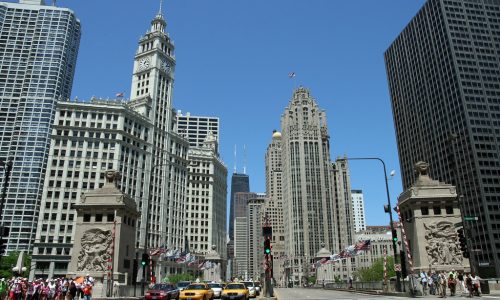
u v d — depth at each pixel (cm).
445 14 19675
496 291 4478
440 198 5553
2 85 19275
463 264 5291
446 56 19400
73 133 13425
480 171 17388
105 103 14125
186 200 19038
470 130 17838
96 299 4475
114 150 13675
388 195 5125
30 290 4081
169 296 4528
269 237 4612
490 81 18812
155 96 16200
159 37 17138
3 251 3928
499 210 17000
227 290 4412
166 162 16162
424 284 4553
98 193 5916
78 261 5581
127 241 6025
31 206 17412
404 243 4834
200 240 19025
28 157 18050
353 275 18162
